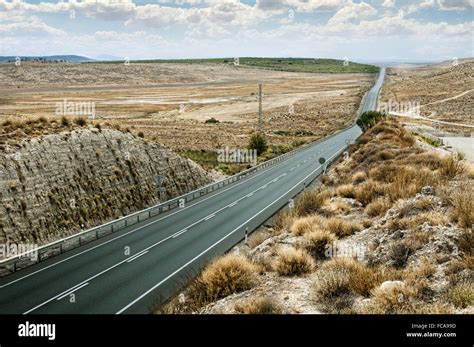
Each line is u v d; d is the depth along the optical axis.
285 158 62.53
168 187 39.34
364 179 29.52
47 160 27.98
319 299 12.19
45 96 166.88
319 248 16.70
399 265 13.26
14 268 20.67
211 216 31.81
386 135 46.25
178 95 186.12
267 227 27.22
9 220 22.89
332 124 117.38
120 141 36.69
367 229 18.42
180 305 14.30
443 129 88.81
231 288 14.30
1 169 24.17
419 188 20.97
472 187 18.48
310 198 26.03
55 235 25.14
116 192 32.50
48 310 15.89
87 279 19.44
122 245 25.03
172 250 23.73
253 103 162.00
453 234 13.64
